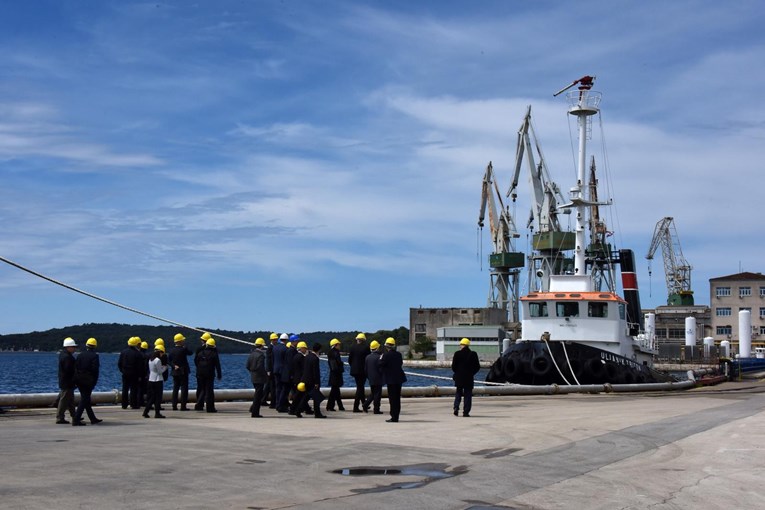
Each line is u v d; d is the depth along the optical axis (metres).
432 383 73.00
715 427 19.31
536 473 12.62
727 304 119.56
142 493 10.45
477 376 86.81
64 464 12.61
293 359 22.12
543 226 110.25
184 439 16.14
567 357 41.97
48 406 24.53
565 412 24.45
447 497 10.65
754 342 114.50
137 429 18.08
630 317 56.97
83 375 18.95
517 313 131.50
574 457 14.37
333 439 16.56
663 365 83.25
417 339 141.88
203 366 23.28
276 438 16.58
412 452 14.81
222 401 28.44
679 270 155.88
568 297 44.59
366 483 11.60
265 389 25.38
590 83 48.91
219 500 10.19
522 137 114.06
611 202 48.28
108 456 13.55
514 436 17.53
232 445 15.34
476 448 15.53
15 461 12.85
